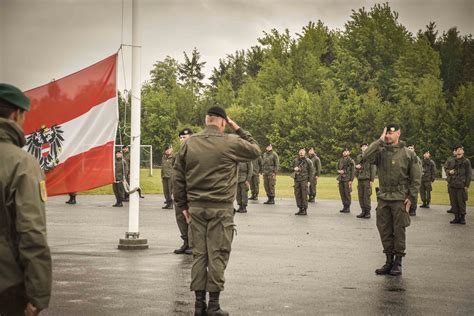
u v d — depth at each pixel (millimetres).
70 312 7617
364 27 89375
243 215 22938
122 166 26688
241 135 7742
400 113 77500
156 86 107438
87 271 10430
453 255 12898
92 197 34031
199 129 89188
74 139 12398
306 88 94188
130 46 12805
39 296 4121
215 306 7371
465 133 75062
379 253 12914
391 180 10352
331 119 79625
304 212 23516
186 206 7730
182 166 7613
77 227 17781
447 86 86938
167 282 9508
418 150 76438
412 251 13531
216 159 7426
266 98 91062
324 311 7734
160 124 89562
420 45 84062
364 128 78000
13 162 4180
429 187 28906
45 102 12375
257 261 11711
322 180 60531
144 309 7777
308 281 9719
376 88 87438
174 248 13320
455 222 20766
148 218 20797
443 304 8195
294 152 80125
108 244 13906
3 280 4148
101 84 12562
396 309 7891
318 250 13312
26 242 4086
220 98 94562
